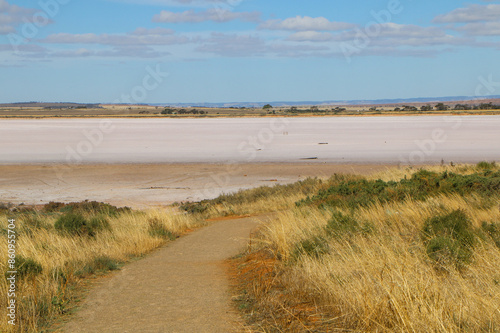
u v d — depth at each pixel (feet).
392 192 43.75
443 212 32.19
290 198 71.05
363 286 17.95
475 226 27.78
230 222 56.75
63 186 107.24
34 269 25.38
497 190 41.42
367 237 27.25
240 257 32.24
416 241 24.93
